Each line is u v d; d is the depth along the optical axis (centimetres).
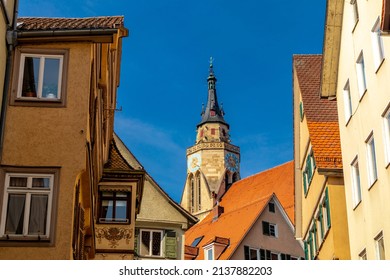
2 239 1628
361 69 2377
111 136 3141
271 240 5950
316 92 3169
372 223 2184
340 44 2602
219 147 12300
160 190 4006
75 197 1739
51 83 1780
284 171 8594
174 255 3881
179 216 3975
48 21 2002
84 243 2316
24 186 1681
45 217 1662
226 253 5812
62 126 1741
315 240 3078
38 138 1723
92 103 1925
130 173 2928
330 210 2636
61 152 1719
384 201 2059
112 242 2838
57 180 1695
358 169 2414
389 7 1769
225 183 12100
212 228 7019
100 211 2870
